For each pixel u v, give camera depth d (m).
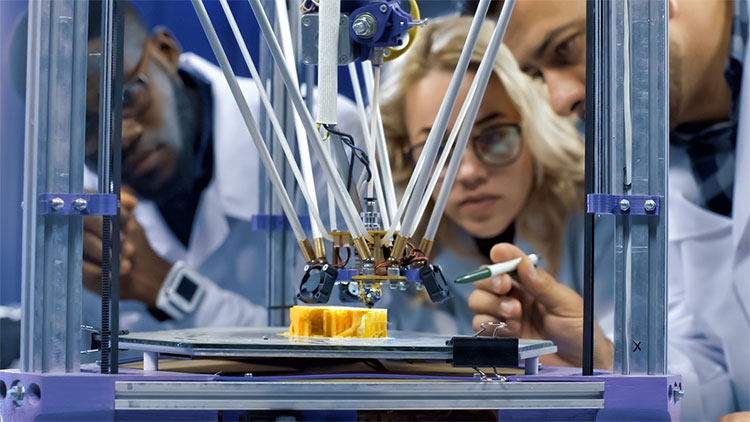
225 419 1.07
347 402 1.05
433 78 1.71
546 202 1.67
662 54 1.17
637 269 1.16
